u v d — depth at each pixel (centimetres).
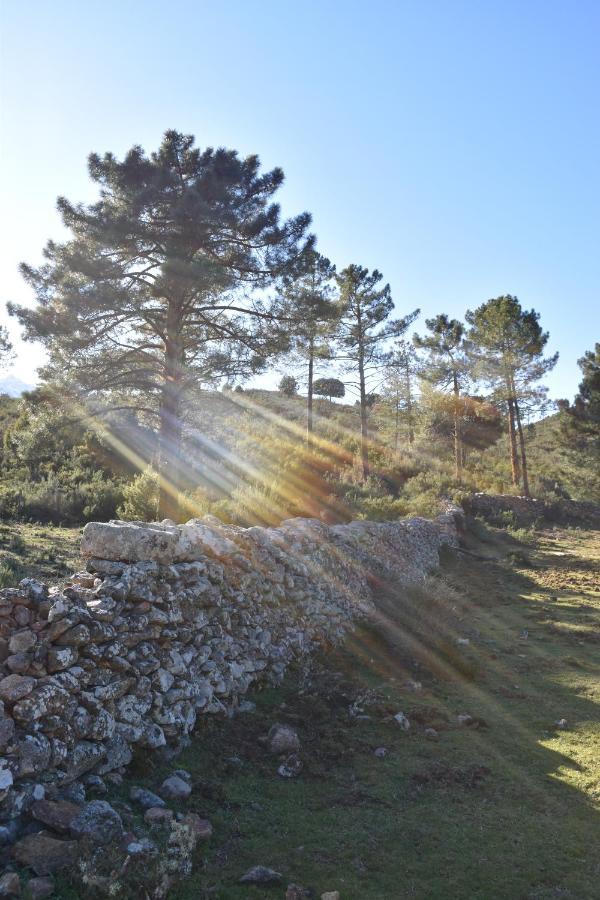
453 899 393
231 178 1895
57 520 1761
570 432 5309
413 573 1457
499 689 857
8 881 328
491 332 4441
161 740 514
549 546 2700
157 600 568
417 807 510
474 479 4459
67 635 461
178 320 1836
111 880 346
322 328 2017
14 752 393
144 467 2633
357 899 382
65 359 1769
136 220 1786
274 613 817
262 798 494
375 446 4388
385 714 707
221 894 371
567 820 510
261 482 1945
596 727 732
